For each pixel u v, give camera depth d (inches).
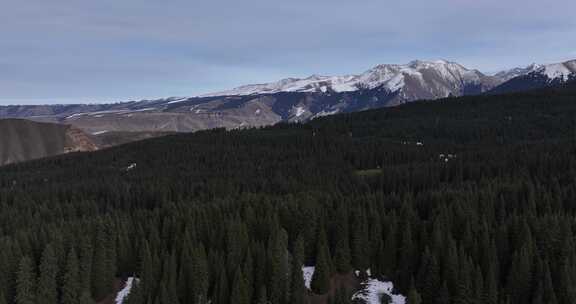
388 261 3617.1
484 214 3885.3
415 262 3521.2
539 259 3125.0
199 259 3336.6
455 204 4005.9
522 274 3080.7
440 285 3208.7
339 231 3791.8
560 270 3048.7
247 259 3334.2
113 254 3715.6
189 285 3376.0
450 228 3757.4
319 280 3393.2
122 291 3700.8
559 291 3006.9
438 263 3312.0
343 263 3609.7
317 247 3794.3
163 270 3464.6
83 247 3533.5
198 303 3152.1
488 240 3341.5
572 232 3567.9
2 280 3346.5
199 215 4244.6
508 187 4731.8
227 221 4005.9
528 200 4269.2
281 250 3334.2
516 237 3563.0
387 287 3503.9
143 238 3821.4
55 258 3351.4
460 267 3142.2
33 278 3312.0
